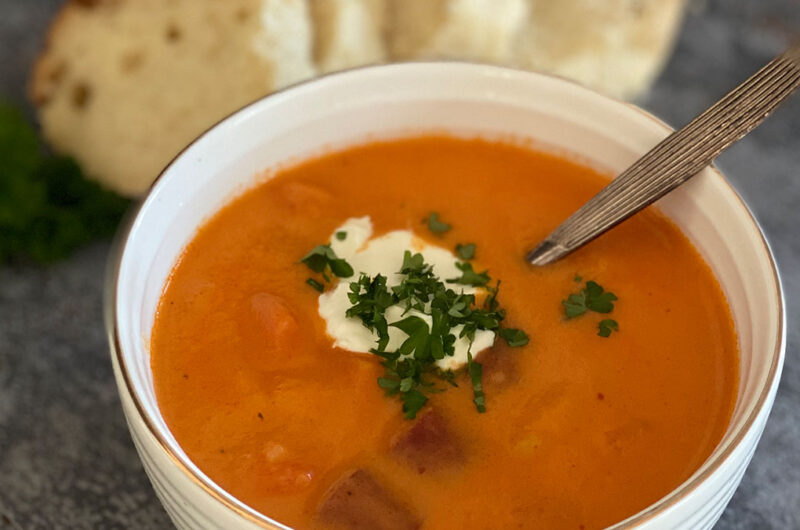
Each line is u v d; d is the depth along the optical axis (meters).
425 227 0.36
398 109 0.37
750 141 0.46
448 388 0.32
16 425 0.37
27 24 0.51
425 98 0.37
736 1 0.52
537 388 0.32
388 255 0.35
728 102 0.32
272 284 0.34
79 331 0.40
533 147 0.38
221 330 0.33
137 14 0.45
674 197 0.35
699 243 0.34
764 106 0.32
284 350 0.33
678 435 0.31
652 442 0.31
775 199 0.44
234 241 0.35
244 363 0.33
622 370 0.32
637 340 0.33
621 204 0.33
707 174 0.34
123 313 0.30
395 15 0.45
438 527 0.30
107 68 0.45
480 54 0.46
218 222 0.36
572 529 0.30
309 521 0.30
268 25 0.43
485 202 0.37
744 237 0.33
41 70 0.46
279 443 0.31
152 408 0.29
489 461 0.31
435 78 0.37
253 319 0.33
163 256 0.34
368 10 0.45
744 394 0.30
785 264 0.42
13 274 0.42
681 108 0.47
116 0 0.46
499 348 0.33
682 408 0.32
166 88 0.44
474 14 0.45
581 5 0.46
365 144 0.38
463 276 0.34
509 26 0.45
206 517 0.27
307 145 0.37
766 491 0.36
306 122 0.36
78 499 0.36
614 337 0.33
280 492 0.30
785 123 0.47
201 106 0.43
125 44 0.45
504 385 0.32
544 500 0.30
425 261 0.34
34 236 0.41
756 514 0.35
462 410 0.32
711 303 0.34
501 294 0.34
